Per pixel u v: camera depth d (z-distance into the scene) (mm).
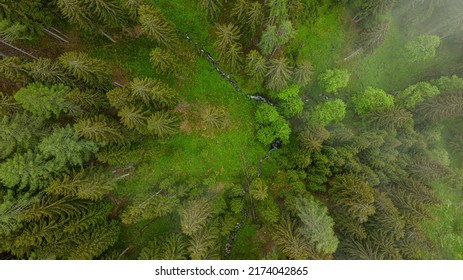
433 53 39344
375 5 35250
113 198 35375
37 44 33844
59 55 35062
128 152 32719
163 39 31438
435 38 37812
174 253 30938
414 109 37156
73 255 28312
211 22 38219
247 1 32469
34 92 26016
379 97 37219
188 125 38062
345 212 31828
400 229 29891
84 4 28797
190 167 37500
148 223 35906
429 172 33031
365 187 29953
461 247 39156
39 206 26844
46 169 27734
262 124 38938
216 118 34531
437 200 31484
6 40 29734
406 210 31641
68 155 27594
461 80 35750
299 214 30344
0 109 27297
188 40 38656
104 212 32344
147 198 33406
